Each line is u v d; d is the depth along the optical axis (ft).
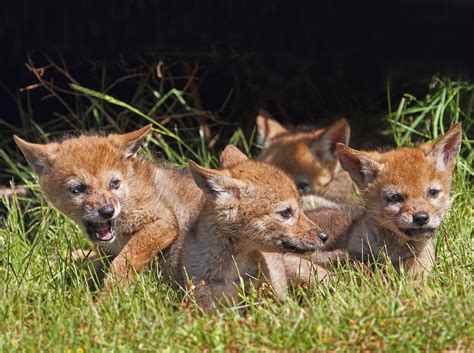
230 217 33.40
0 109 55.77
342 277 33.71
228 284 33.63
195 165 33.24
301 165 49.14
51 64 50.98
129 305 30.60
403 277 32.37
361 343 26.89
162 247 35.45
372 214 36.24
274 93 57.52
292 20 52.80
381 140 53.57
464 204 41.34
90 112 54.95
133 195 36.14
